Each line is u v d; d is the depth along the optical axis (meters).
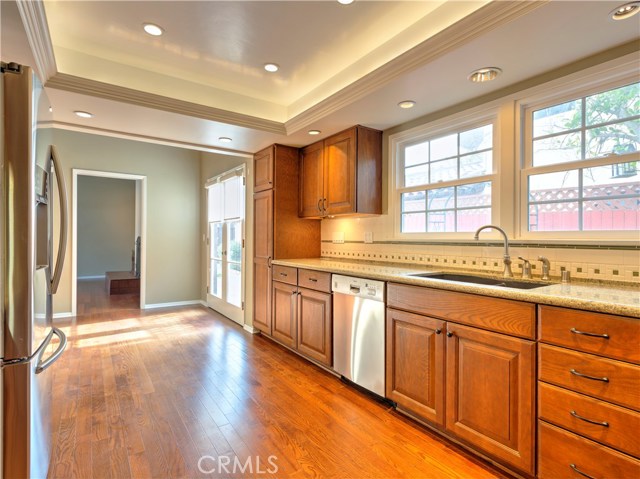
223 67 2.58
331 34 2.16
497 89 2.22
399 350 2.13
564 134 2.00
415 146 2.87
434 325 1.91
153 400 2.34
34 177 1.20
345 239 3.48
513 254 2.16
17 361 1.16
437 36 1.76
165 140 3.38
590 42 1.69
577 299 1.35
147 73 2.61
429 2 1.87
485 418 1.67
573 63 1.88
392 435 1.95
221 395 2.42
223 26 2.08
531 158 2.13
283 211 3.60
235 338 3.75
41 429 1.33
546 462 1.45
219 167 4.99
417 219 2.84
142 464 1.69
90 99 2.37
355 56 2.43
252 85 2.87
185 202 5.57
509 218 2.19
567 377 1.39
